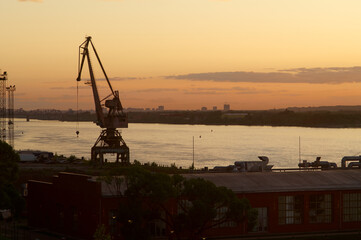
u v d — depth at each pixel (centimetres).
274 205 7162
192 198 6031
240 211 5912
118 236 6475
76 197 6838
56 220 7269
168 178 5962
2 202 7938
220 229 6894
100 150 16662
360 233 7306
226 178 7306
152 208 6044
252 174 7550
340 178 7650
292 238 6900
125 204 5897
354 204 7544
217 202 5969
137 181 5881
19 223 8075
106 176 6234
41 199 7612
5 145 8456
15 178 8500
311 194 7331
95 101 17212
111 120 16975
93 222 6469
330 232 7362
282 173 7694
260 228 7125
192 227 5888
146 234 5831
